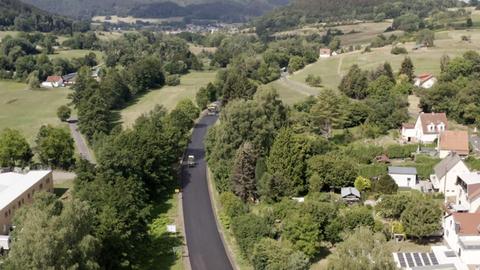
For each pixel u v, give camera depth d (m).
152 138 104.00
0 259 61.16
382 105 134.62
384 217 83.19
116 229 69.31
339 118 129.12
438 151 110.75
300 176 95.88
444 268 65.88
